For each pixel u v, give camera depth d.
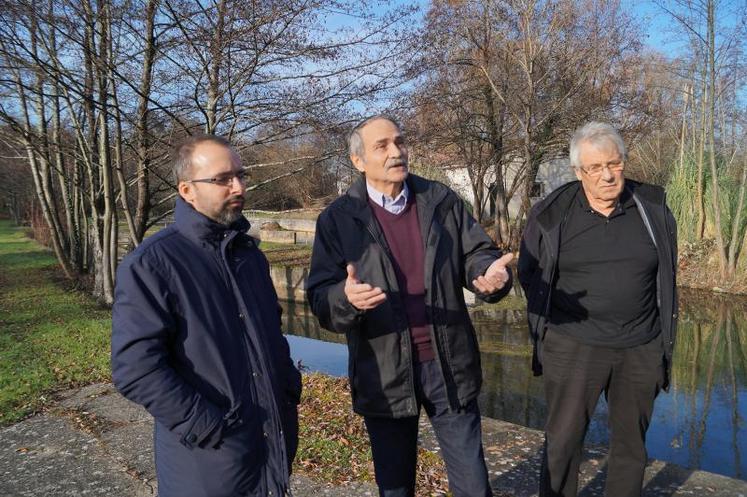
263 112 6.90
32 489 3.26
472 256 2.32
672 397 6.27
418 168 17.22
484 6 15.74
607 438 5.19
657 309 2.42
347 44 6.66
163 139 7.50
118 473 3.43
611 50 16.06
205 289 1.85
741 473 4.46
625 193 2.41
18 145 11.82
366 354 2.23
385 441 2.32
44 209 14.12
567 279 2.45
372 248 2.22
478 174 19.08
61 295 11.87
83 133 11.12
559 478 2.50
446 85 13.33
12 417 4.44
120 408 4.59
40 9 6.30
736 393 6.33
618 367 2.41
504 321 9.38
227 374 1.82
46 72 6.43
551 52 16.23
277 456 1.91
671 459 4.75
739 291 11.74
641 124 16.86
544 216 2.49
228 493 1.80
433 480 3.10
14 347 6.96
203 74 6.69
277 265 16.70
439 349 2.21
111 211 10.24
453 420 2.25
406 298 2.23
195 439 1.73
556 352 2.46
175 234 1.90
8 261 19.19
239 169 1.96
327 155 7.49
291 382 2.14
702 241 13.77
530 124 16.45
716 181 12.79
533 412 5.99
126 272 1.75
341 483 3.15
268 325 2.05
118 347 1.70
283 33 6.28
